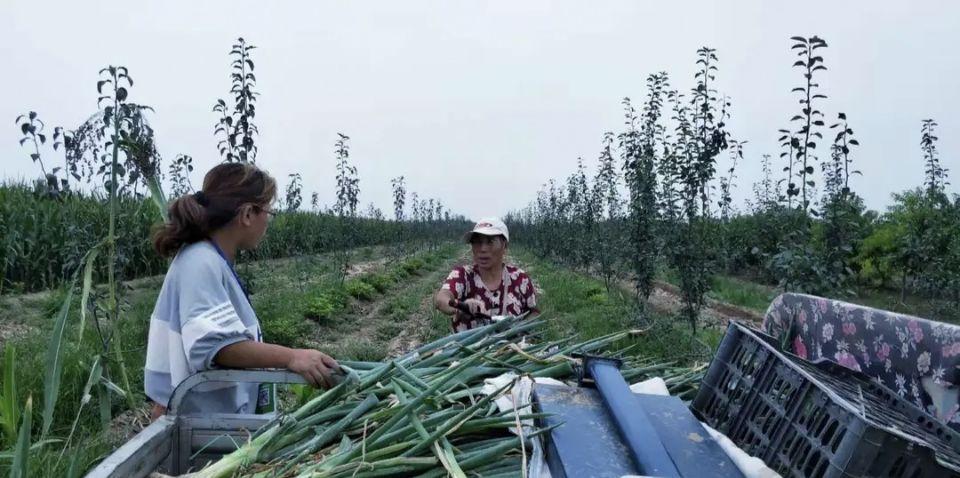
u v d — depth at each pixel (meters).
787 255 7.68
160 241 2.48
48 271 11.72
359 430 2.20
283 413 2.20
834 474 1.61
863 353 2.37
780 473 1.89
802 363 2.28
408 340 10.80
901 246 15.16
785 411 1.98
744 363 2.34
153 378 2.50
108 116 5.31
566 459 1.79
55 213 11.54
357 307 14.17
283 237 22.44
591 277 19.58
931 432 1.95
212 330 2.23
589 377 2.38
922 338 2.09
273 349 2.25
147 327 7.52
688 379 3.04
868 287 17.66
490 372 2.67
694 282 9.89
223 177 2.58
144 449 1.85
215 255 2.46
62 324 2.10
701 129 10.06
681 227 10.14
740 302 15.61
